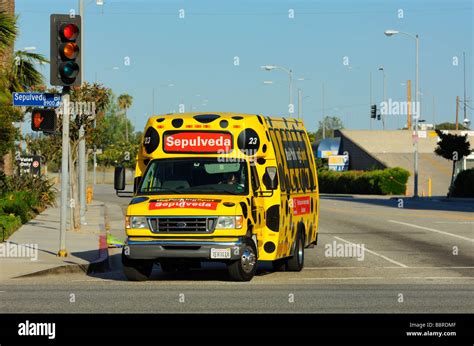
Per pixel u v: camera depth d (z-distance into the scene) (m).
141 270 19.70
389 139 102.12
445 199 66.25
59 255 24.20
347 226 36.66
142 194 19.94
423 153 97.56
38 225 36.47
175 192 19.84
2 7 41.25
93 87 36.28
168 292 17.52
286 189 21.52
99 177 138.62
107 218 45.47
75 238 30.53
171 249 19.05
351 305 15.63
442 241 29.92
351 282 19.58
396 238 31.11
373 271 21.95
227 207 19.02
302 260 22.52
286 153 22.14
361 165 97.94
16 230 33.50
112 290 17.88
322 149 104.06
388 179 81.69
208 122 20.48
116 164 109.12
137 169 21.11
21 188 47.53
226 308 15.22
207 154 20.48
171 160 20.44
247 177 20.08
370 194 83.69
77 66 22.55
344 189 89.44
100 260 23.33
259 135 20.53
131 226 19.23
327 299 16.44
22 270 21.14
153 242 19.06
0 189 43.09
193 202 19.17
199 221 18.98
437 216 42.91
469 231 33.84
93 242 29.05
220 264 24.11
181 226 19.00
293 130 23.67
